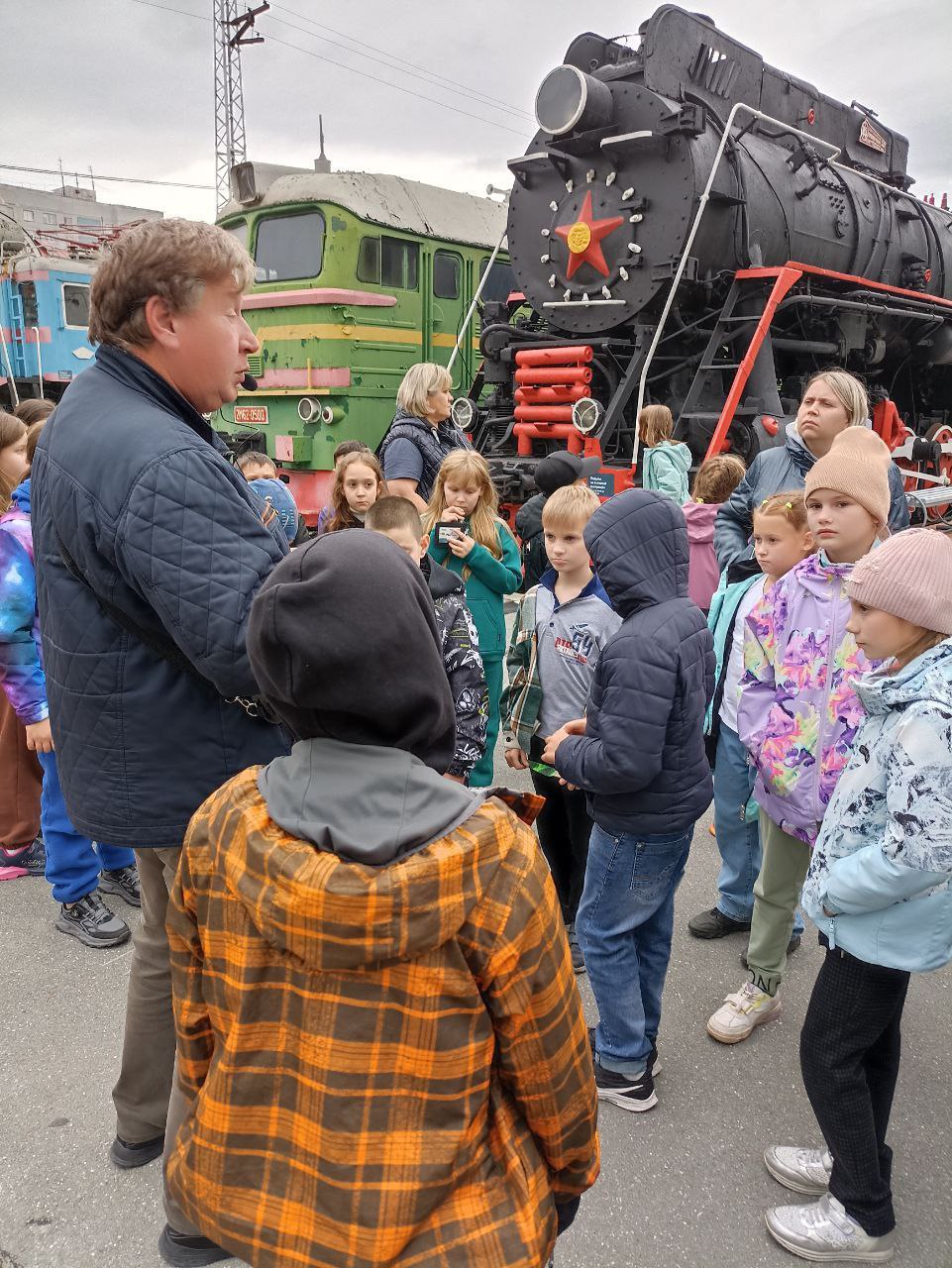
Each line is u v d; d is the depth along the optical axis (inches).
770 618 97.2
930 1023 109.1
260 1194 39.5
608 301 283.1
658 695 83.0
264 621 38.8
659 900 91.7
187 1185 41.8
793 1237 76.7
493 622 145.5
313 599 37.9
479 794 40.8
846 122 396.5
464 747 109.7
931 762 63.7
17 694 115.1
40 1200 82.8
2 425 141.9
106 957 121.5
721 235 282.2
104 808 72.7
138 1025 81.4
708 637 89.6
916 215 392.2
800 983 117.3
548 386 291.7
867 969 72.2
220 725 72.5
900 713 67.0
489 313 331.3
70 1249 77.9
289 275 341.7
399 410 175.3
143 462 65.6
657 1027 97.4
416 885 35.5
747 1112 94.3
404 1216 37.0
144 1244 78.5
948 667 66.0
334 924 35.2
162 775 72.0
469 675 110.3
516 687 120.5
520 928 38.2
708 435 274.1
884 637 68.3
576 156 293.0
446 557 142.9
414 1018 37.1
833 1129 75.2
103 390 71.2
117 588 67.9
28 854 146.3
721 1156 88.4
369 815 37.3
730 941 127.3
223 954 40.2
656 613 86.4
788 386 318.3
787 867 101.7
